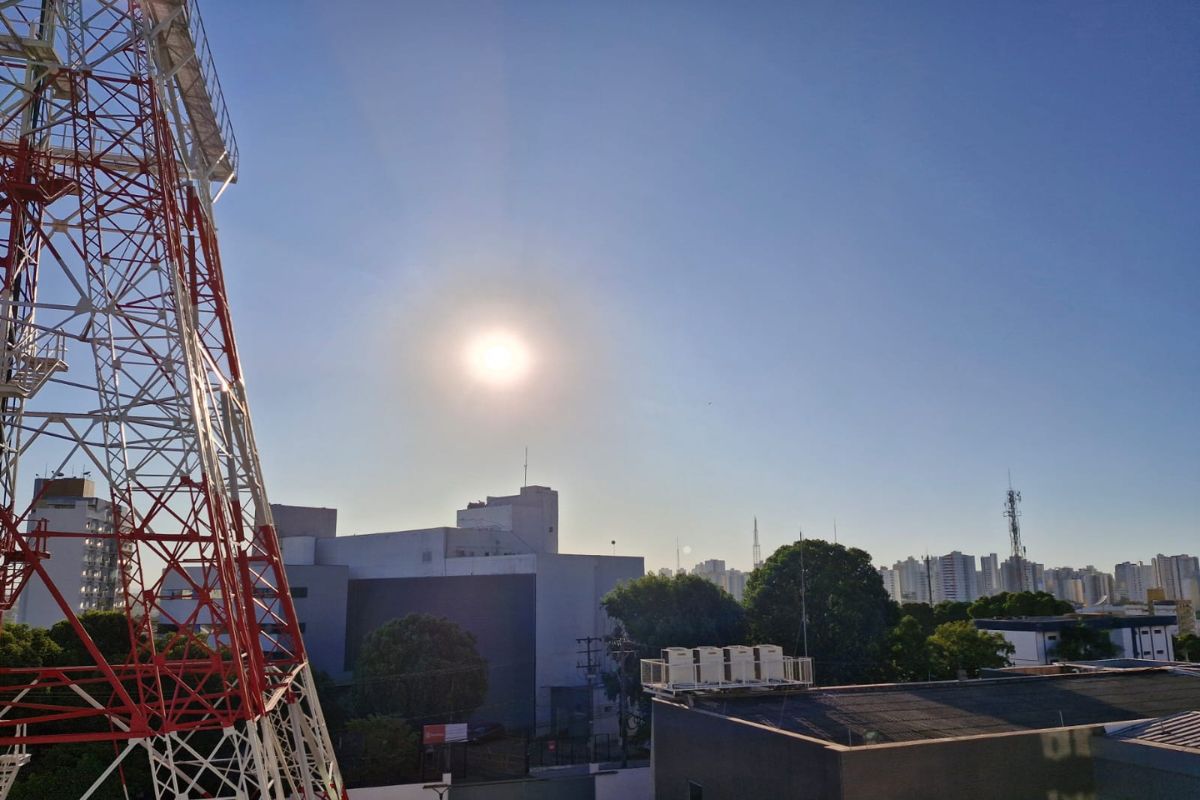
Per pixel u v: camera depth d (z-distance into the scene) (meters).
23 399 18.03
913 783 18.00
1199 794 17.14
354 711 55.22
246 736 17.97
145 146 19.09
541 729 69.06
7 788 21.34
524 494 94.62
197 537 17.08
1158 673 33.00
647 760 57.59
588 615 74.75
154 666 16.72
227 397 21.77
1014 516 115.81
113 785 34.41
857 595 57.12
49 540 71.19
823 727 22.39
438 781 47.62
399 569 83.75
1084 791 19.47
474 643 59.38
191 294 21.72
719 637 58.19
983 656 56.50
